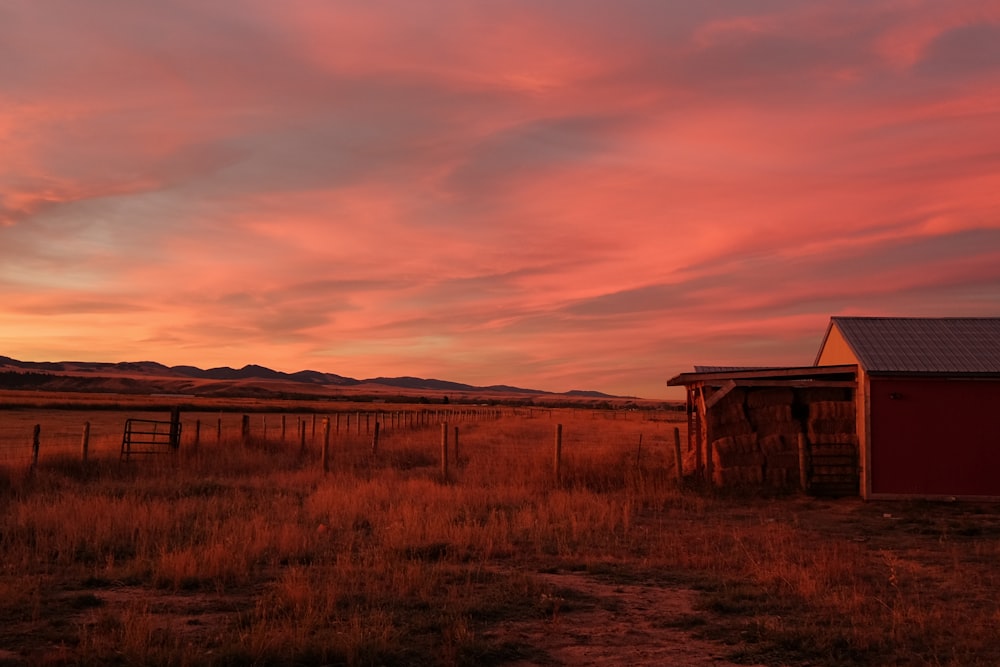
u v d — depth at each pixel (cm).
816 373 2020
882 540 1391
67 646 705
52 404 7569
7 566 1009
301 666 658
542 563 1109
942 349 2023
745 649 717
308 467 2272
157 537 1212
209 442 2761
